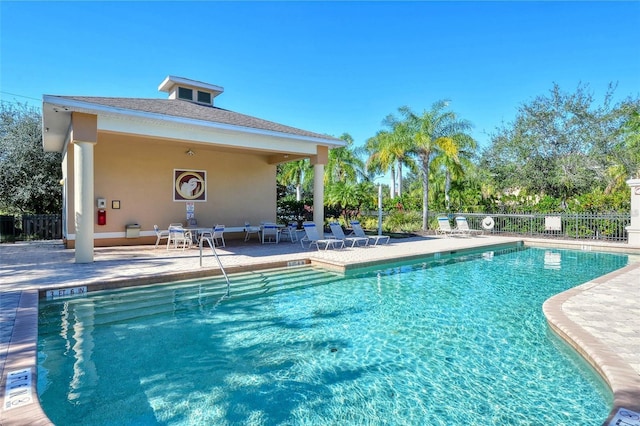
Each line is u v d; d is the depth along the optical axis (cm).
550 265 1133
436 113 1994
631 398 315
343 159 3161
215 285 824
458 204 2153
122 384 396
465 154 2067
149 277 800
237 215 1630
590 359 416
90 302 682
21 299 610
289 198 2944
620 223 1542
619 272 888
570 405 358
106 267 900
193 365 445
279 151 1291
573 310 578
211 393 380
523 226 1819
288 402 365
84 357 462
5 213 1878
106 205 1320
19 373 348
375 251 1225
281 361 459
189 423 327
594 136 2250
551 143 2367
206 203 1542
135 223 1377
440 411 349
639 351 418
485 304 709
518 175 2403
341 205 2311
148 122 1016
